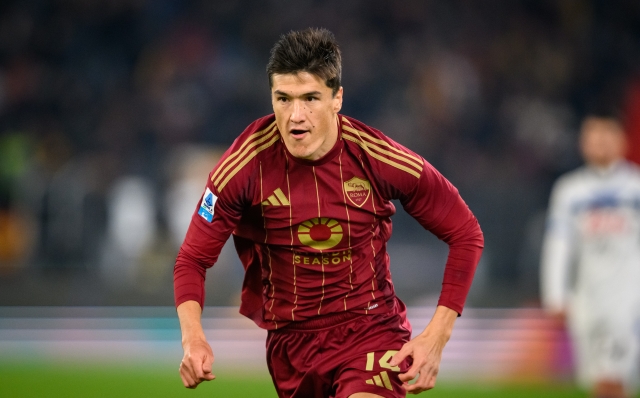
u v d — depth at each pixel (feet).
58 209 152.76
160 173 158.20
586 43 197.67
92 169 160.35
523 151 181.37
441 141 182.50
